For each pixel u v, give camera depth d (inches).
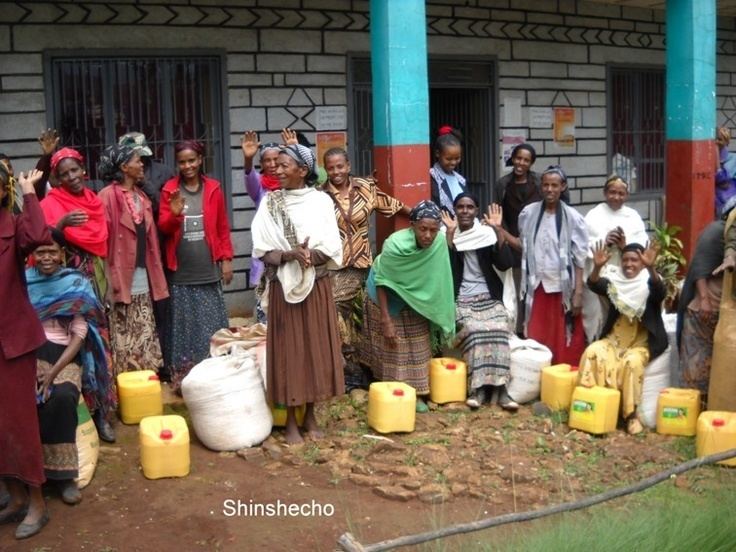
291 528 182.9
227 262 266.7
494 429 241.1
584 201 446.3
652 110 475.5
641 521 157.8
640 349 244.7
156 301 255.8
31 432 177.3
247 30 341.1
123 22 316.8
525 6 414.0
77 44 309.9
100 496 198.2
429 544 169.9
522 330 280.8
